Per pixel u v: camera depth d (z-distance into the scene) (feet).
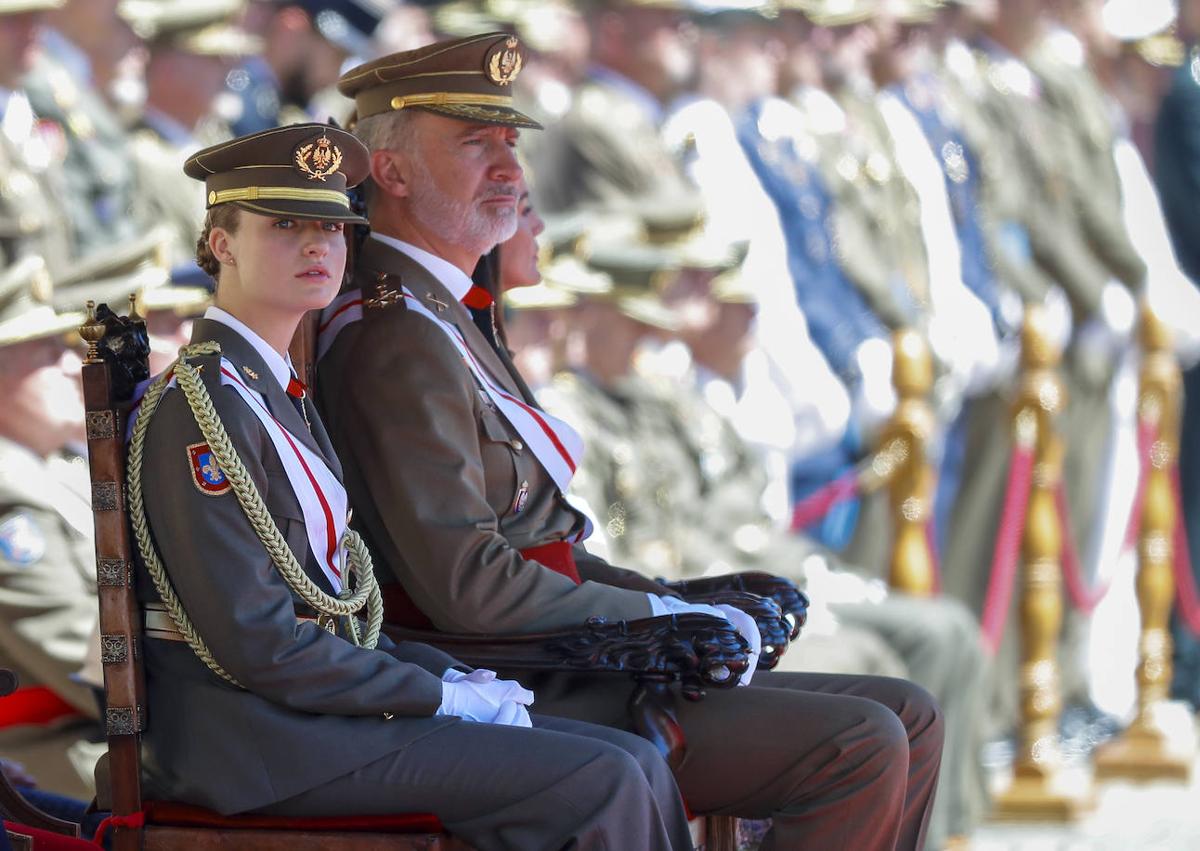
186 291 65.26
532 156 97.40
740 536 84.12
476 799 43.27
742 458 85.76
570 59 99.50
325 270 44.37
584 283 81.15
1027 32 119.44
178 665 43.47
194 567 42.34
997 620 100.48
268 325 44.83
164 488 42.63
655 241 93.86
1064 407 114.42
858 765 48.67
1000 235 114.52
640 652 47.75
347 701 43.04
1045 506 101.24
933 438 103.91
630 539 79.92
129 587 43.21
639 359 83.25
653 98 101.45
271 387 44.50
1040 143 116.98
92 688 53.01
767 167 102.47
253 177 43.86
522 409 51.47
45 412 59.11
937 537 106.73
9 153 75.82
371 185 52.11
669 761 48.29
